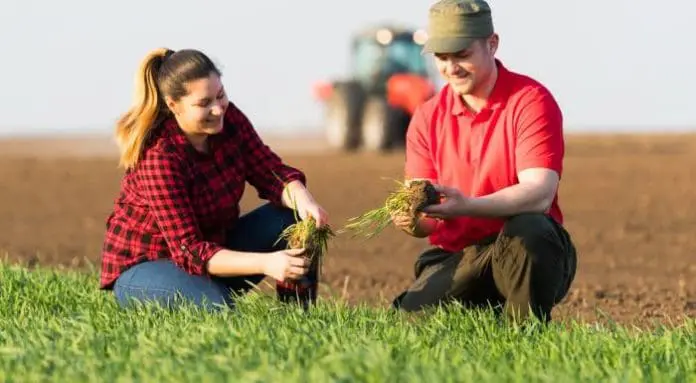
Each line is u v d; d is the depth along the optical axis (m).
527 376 8.53
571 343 9.86
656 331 11.33
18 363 9.11
